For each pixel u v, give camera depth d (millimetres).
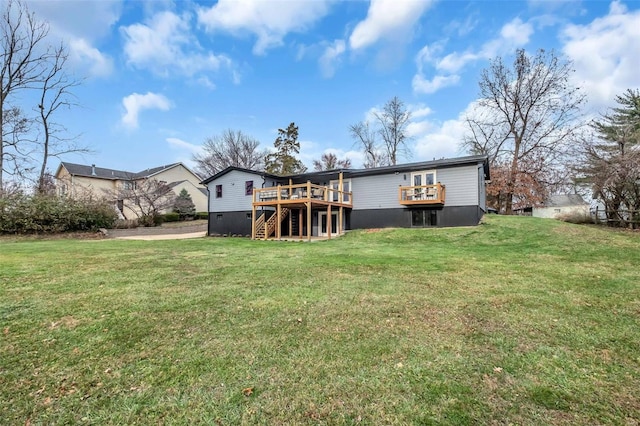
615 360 2791
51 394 2320
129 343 3131
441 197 15023
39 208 16250
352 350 2984
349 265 7188
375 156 32688
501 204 23969
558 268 6719
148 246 11594
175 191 31594
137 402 2232
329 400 2244
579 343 3121
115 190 30094
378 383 2445
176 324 3607
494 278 5828
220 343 3133
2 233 15461
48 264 7203
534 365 2707
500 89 22688
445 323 3643
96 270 6562
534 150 22016
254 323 3645
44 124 19906
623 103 21078
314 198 16047
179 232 23344
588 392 2320
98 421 2043
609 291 4887
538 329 3465
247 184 19922
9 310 3988
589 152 16828
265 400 2244
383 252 9570
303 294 4785
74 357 2855
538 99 21547
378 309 4105
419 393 2316
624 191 15477
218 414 2102
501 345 3086
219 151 40625
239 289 5074
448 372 2598
